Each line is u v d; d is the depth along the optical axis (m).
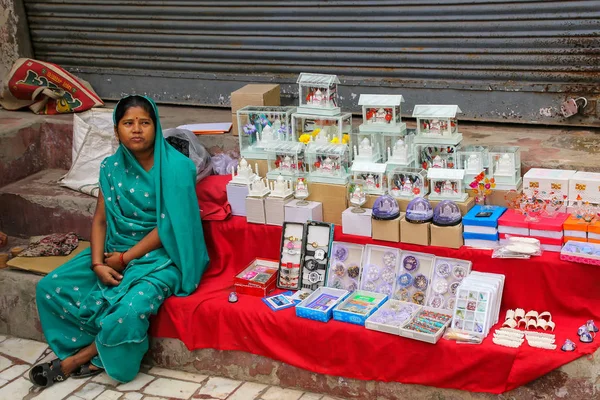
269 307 4.40
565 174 4.36
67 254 5.27
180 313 4.55
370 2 5.72
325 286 4.62
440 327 4.04
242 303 4.49
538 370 3.79
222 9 6.27
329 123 4.94
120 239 4.82
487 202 4.56
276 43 6.18
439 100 5.73
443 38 5.58
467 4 5.43
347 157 4.91
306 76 4.95
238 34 6.29
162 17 6.52
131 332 4.41
